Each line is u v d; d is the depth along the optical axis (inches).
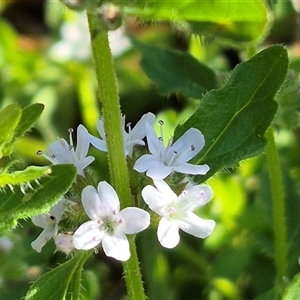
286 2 8.2
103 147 4.3
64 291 4.1
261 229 6.5
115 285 7.2
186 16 3.1
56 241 4.0
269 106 4.4
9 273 6.1
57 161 4.2
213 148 4.5
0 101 8.7
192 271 6.8
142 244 6.7
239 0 3.0
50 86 8.7
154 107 8.5
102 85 3.7
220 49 8.4
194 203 3.9
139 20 3.3
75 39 8.8
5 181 3.5
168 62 6.1
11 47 8.8
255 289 6.4
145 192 3.8
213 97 4.5
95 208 3.8
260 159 6.9
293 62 7.3
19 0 10.0
